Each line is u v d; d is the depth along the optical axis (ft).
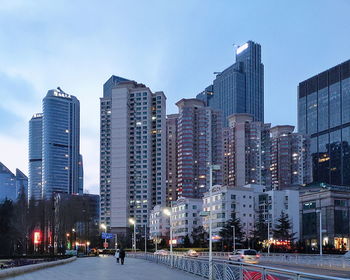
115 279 95.14
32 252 343.67
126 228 643.86
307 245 423.23
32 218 356.59
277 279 51.60
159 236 566.36
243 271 67.51
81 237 510.99
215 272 87.56
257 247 409.69
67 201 446.19
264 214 475.31
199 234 474.49
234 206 473.26
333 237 440.04
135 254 295.48
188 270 118.01
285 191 488.02
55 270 131.03
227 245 410.72
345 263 157.28
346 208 456.04
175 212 552.41
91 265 165.58
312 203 474.08
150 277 101.24
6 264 168.45
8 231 332.80
